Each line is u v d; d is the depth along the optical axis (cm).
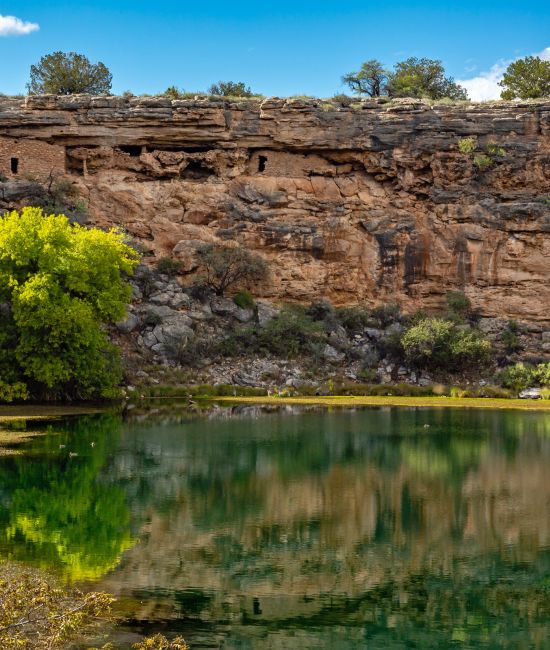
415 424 4009
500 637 1481
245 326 6112
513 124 6644
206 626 1480
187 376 5603
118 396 5044
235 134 6694
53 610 1270
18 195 6184
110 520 2136
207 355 5838
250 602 1602
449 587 1719
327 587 1700
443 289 6606
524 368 5953
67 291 4631
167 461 2922
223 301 6228
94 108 6638
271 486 2566
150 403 4947
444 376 6044
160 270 6281
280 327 6022
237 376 5722
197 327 5966
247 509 2283
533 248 6569
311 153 6788
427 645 1440
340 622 1529
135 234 6462
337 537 2042
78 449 3105
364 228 6662
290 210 6650
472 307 6525
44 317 4378
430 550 1948
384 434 3650
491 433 3712
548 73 7981
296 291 6506
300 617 1544
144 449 3153
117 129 6638
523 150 6612
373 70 8219
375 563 1855
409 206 6700
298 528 2108
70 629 1198
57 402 4828
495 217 6569
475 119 6669
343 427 3872
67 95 6675
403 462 2984
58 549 1873
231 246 6462
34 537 1966
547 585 1731
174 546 1928
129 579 1691
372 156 6712
